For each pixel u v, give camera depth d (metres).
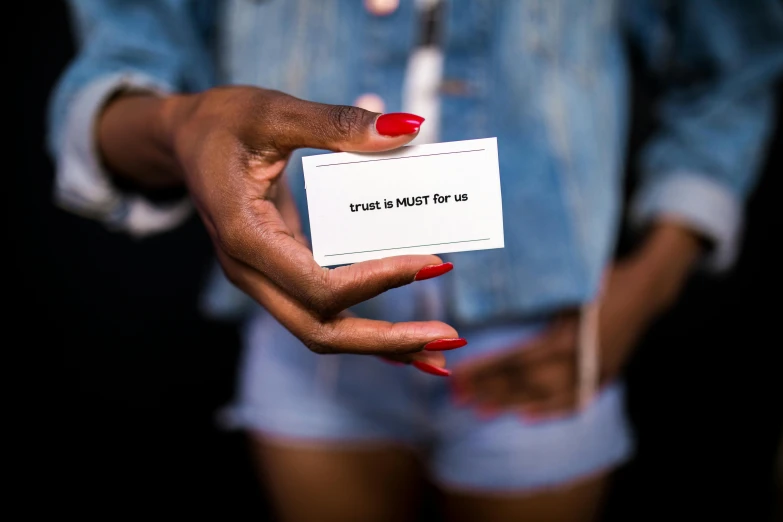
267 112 0.64
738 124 0.97
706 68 0.99
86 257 1.95
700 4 0.95
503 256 0.87
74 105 0.82
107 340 1.98
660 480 1.89
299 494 0.99
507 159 0.86
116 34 0.86
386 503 1.01
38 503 1.84
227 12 0.94
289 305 0.66
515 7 0.86
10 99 1.87
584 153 0.88
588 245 0.88
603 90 0.91
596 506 1.00
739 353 1.87
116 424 2.00
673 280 0.97
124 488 1.90
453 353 0.90
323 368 0.94
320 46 0.88
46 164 1.91
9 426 1.93
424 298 0.88
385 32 0.87
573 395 0.91
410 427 0.94
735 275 1.83
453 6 0.86
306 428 0.95
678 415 1.91
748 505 1.83
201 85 0.93
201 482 1.93
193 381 2.01
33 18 1.85
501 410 0.91
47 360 1.97
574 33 0.89
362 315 0.89
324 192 0.65
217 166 0.65
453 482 0.95
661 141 1.03
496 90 0.86
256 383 1.00
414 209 0.65
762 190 1.75
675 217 0.96
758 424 1.86
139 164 0.81
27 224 1.92
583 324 0.89
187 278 1.97
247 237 0.65
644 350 1.90
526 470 0.92
